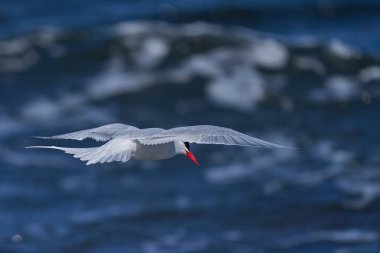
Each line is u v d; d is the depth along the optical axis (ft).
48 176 56.49
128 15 92.38
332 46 77.51
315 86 71.31
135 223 50.44
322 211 51.34
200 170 57.06
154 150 25.07
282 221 50.31
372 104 67.92
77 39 79.25
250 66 73.92
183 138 20.76
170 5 94.63
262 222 50.24
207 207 52.08
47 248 47.96
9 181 55.83
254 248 47.24
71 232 49.70
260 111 66.69
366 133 62.34
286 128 63.67
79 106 67.62
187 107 67.62
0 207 52.60
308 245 47.44
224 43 77.36
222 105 67.82
